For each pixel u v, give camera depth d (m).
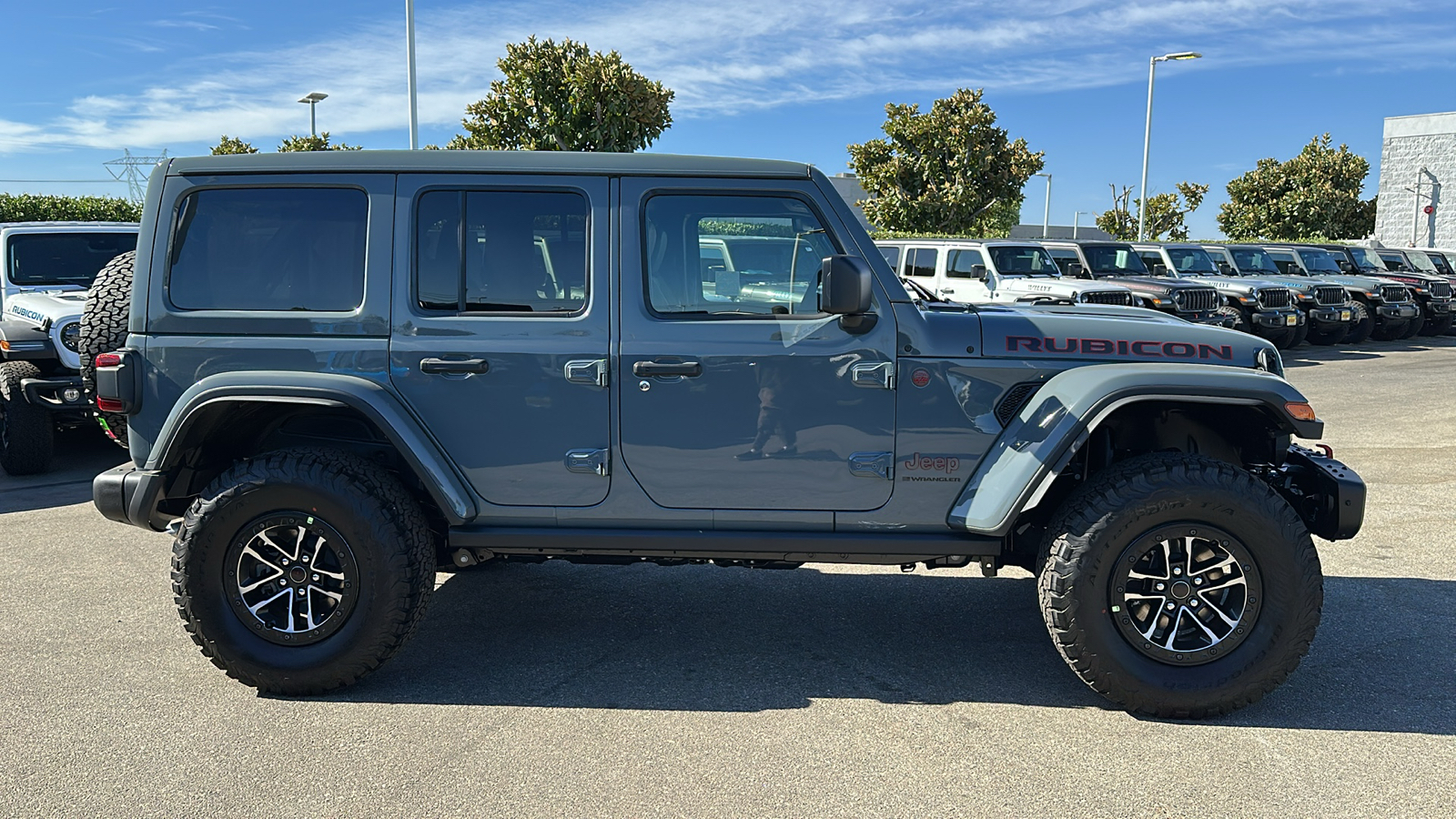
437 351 3.79
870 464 3.79
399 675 4.08
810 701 3.83
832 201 3.78
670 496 3.85
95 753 3.39
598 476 3.83
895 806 3.05
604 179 3.80
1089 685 3.70
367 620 3.74
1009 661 4.23
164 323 3.86
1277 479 4.05
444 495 3.73
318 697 3.86
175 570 3.78
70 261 9.59
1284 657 3.55
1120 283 15.25
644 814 3.02
